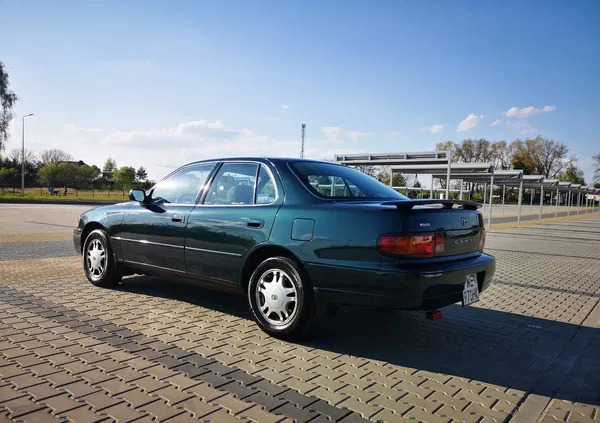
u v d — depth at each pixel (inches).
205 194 189.5
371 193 179.2
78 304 196.9
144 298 209.6
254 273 161.6
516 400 118.5
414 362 142.9
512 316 204.8
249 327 171.0
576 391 125.8
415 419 105.4
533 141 3284.9
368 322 184.5
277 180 169.0
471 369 139.3
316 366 135.9
